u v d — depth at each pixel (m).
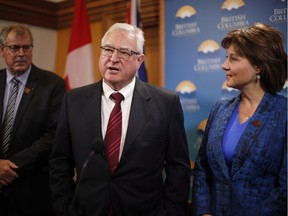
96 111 1.74
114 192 1.66
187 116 2.72
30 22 3.66
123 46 1.68
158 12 3.18
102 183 1.66
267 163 1.57
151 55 3.31
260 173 1.58
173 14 2.79
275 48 1.61
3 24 3.44
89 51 3.24
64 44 3.87
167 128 1.77
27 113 2.28
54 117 2.31
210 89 2.62
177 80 2.77
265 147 1.57
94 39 3.66
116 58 1.68
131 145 1.68
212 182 1.75
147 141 1.70
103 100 1.79
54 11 3.86
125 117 1.75
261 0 2.38
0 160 2.18
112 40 1.70
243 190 1.59
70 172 1.83
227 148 1.66
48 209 2.34
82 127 1.73
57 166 1.80
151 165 1.70
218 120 1.76
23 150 2.21
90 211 1.65
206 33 2.63
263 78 1.65
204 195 1.74
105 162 1.67
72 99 1.82
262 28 1.65
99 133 1.70
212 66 2.61
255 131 1.60
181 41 2.75
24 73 2.39
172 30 2.80
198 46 2.67
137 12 3.05
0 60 3.19
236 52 1.65
